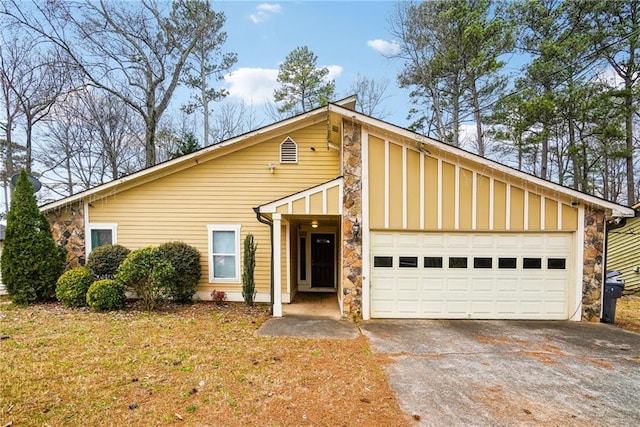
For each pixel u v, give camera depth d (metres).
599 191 22.12
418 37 17.39
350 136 7.20
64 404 3.46
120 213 9.20
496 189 7.17
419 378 4.25
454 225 7.20
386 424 3.19
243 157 9.20
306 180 9.17
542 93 14.05
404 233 7.35
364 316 7.20
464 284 7.33
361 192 7.19
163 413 3.31
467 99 16.92
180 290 8.45
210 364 4.57
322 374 4.31
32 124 15.89
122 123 20.17
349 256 7.21
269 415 3.31
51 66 13.73
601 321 7.13
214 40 18.48
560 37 13.79
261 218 7.74
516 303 7.29
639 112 14.31
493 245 7.30
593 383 4.17
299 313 7.78
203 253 9.16
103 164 21.25
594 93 13.30
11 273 8.07
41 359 4.66
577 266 7.16
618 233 12.52
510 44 14.22
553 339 5.93
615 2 12.99
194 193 9.19
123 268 7.59
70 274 8.00
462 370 4.52
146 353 4.94
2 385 3.85
